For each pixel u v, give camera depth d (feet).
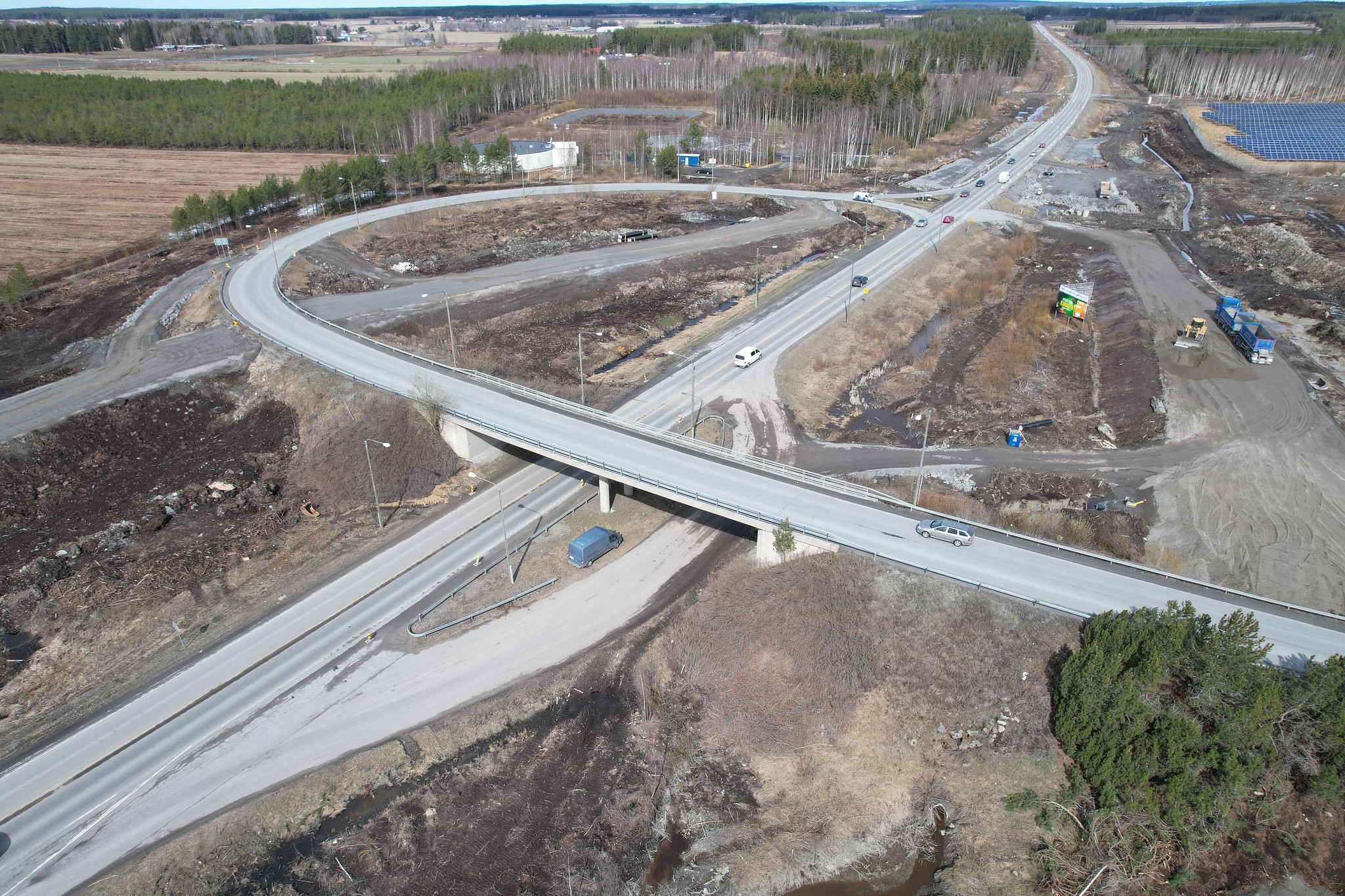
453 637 210.38
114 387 298.56
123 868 154.61
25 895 149.59
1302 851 151.84
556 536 249.34
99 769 173.47
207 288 399.44
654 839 162.81
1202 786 152.76
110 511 255.29
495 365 333.83
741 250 478.18
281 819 165.17
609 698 194.18
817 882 154.30
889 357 362.94
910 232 513.04
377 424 278.46
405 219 517.14
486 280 421.18
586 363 345.92
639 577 231.50
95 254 481.46
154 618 214.90
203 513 257.34
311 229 492.13
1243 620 170.09
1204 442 289.12
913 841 161.17
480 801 169.89
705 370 334.03
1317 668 157.79
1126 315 393.29
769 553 220.23
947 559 205.16
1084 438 296.92
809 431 297.12
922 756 175.22
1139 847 153.28
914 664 188.14
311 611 218.59
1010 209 568.82
